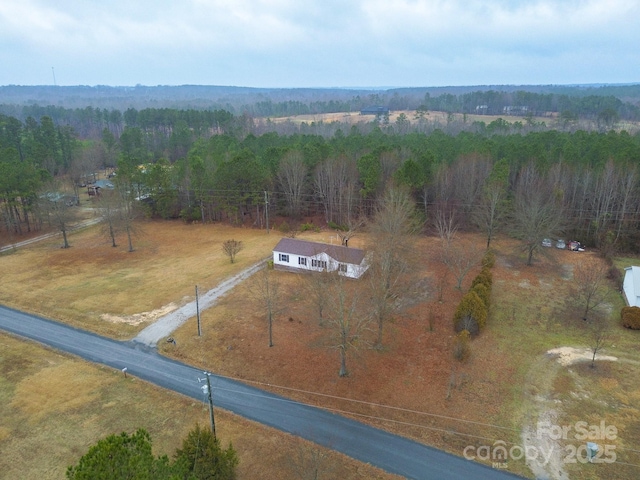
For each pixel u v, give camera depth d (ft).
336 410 82.48
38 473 68.18
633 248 166.91
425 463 70.59
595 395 85.46
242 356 98.53
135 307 122.42
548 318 115.65
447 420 79.46
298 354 98.63
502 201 163.32
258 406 83.71
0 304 126.41
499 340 104.83
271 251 165.37
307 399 85.51
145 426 78.23
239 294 127.95
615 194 171.12
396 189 155.02
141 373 93.71
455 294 128.47
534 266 151.64
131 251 172.45
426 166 185.57
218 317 114.73
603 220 171.94
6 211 190.80
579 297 126.21
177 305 122.72
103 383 90.48
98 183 284.00
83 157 298.15
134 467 42.04
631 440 74.23
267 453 72.28
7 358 99.50
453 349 97.40
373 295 104.63
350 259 133.18
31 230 203.00
